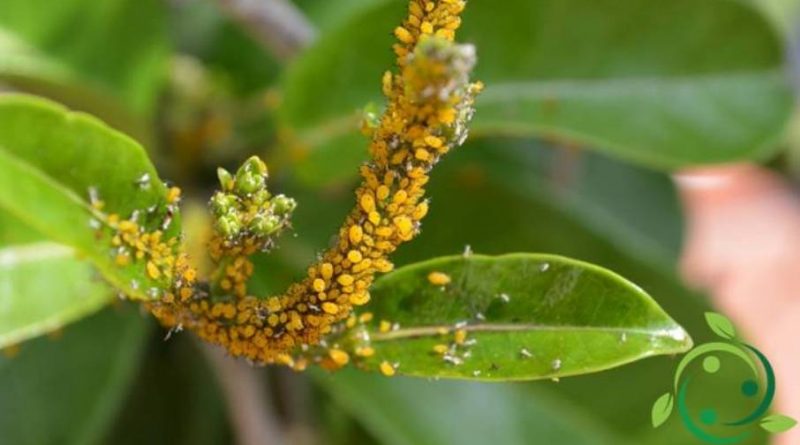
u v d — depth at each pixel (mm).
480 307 213
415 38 194
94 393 281
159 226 214
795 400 504
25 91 295
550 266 211
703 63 297
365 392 279
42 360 282
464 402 294
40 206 215
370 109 213
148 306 212
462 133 195
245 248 205
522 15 286
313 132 290
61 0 290
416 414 286
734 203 584
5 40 289
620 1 287
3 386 280
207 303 208
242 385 296
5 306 253
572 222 305
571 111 289
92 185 214
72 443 279
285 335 204
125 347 284
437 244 304
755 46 298
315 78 286
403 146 194
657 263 302
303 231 304
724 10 292
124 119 301
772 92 300
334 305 200
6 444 277
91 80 296
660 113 295
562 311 210
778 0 547
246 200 203
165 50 303
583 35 290
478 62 289
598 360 207
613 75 293
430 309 215
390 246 198
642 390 303
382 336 216
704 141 297
